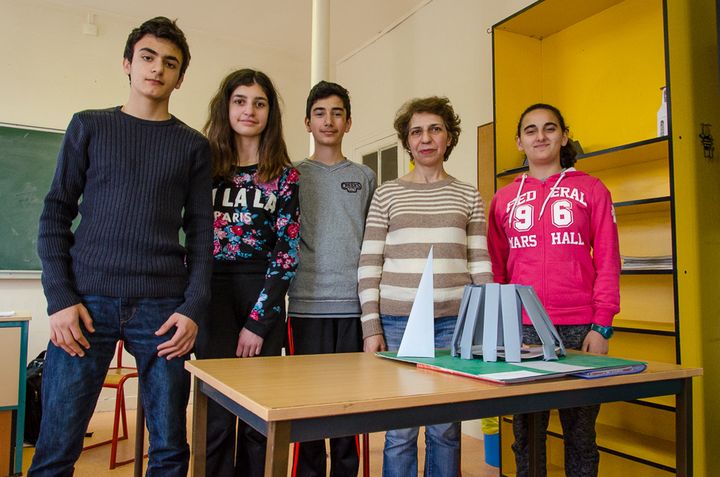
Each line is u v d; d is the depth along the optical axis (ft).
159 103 4.63
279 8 13.05
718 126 6.75
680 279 6.21
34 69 12.46
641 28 7.81
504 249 6.47
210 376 3.42
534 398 3.35
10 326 8.38
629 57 7.97
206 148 4.87
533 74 9.21
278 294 5.14
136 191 4.36
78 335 4.08
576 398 3.51
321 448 5.80
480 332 4.26
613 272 5.45
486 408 3.16
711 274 6.50
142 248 4.33
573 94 8.79
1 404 8.23
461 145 11.37
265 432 2.72
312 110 6.27
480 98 10.91
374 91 14.62
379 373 3.57
